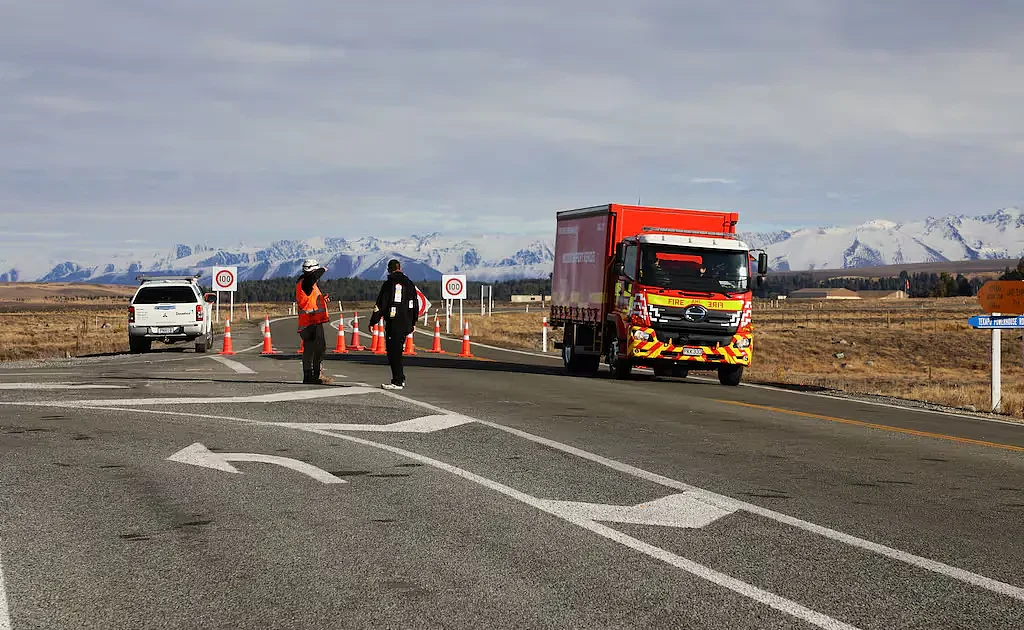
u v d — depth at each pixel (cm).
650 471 970
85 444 1110
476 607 536
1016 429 1465
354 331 3419
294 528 717
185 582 582
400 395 1669
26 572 602
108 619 516
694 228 2359
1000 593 573
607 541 684
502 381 2039
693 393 1905
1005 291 1855
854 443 1208
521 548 663
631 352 2191
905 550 672
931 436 1300
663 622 513
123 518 747
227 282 5966
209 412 1409
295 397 1605
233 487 870
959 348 5647
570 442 1158
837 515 782
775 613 529
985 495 881
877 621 518
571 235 2583
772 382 2392
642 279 2189
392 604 541
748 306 2225
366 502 809
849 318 10131
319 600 547
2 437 1160
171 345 3703
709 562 633
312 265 1833
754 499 840
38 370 2202
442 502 811
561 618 518
